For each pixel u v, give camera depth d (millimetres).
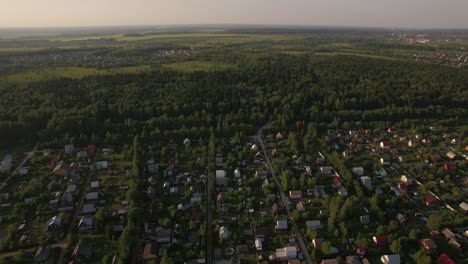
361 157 155000
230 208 116375
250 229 105875
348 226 104625
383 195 122125
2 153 155250
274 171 141375
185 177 135875
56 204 115812
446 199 118500
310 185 127500
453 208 115062
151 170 138875
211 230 105812
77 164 144500
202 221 109375
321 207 116625
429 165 144500
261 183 132250
